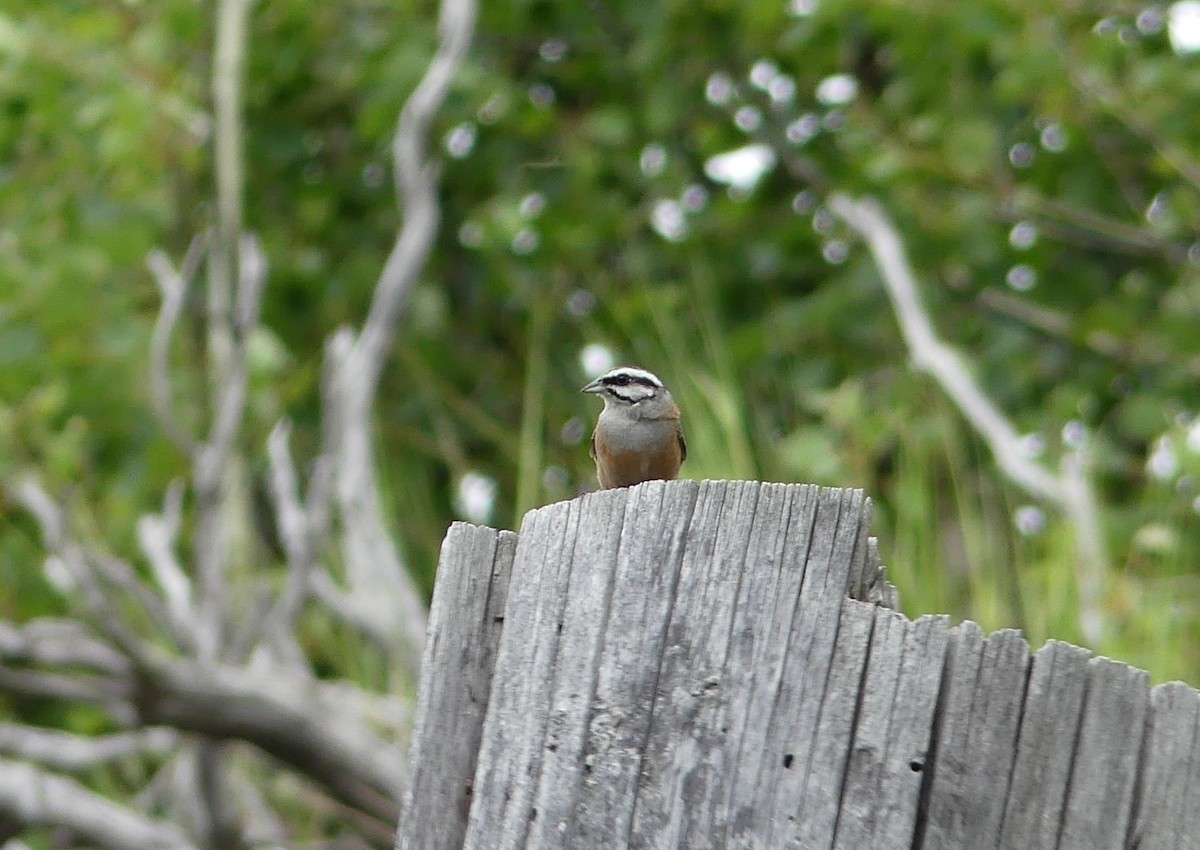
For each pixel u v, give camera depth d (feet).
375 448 45.96
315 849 40.68
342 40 57.98
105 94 47.34
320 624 43.91
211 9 46.96
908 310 45.68
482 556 18.47
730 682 16.52
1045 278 58.18
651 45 57.72
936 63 55.52
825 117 59.72
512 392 54.65
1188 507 39.65
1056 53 50.62
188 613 37.63
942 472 41.27
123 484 46.60
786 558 16.63
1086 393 52.31
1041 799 16.06
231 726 34.35
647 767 16.61
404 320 54.65
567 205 57.21
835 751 16.16
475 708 18.16
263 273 40.60
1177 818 16.15
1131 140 57.72
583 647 17.21
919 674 16.19
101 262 48.14
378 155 58.39
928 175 55.26
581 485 44.83
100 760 39.09
